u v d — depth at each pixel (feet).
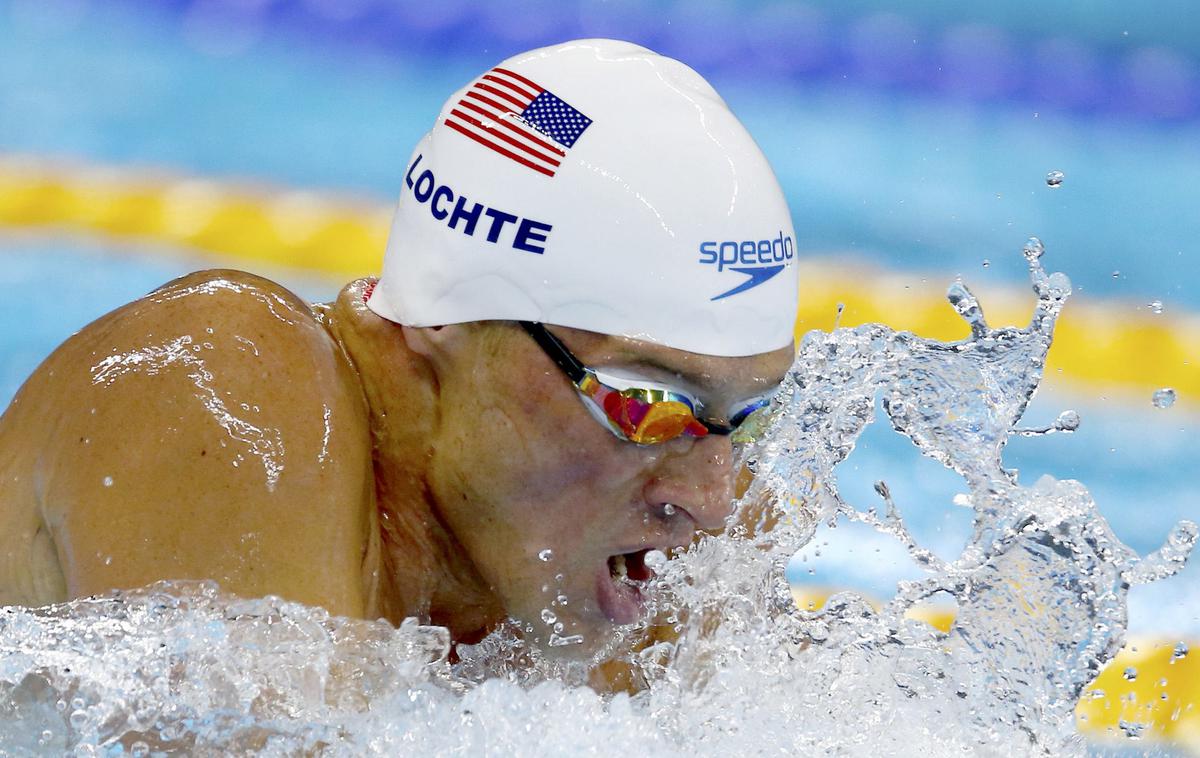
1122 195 57.72
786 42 70.49
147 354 13.92
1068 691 16.60
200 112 59.67
